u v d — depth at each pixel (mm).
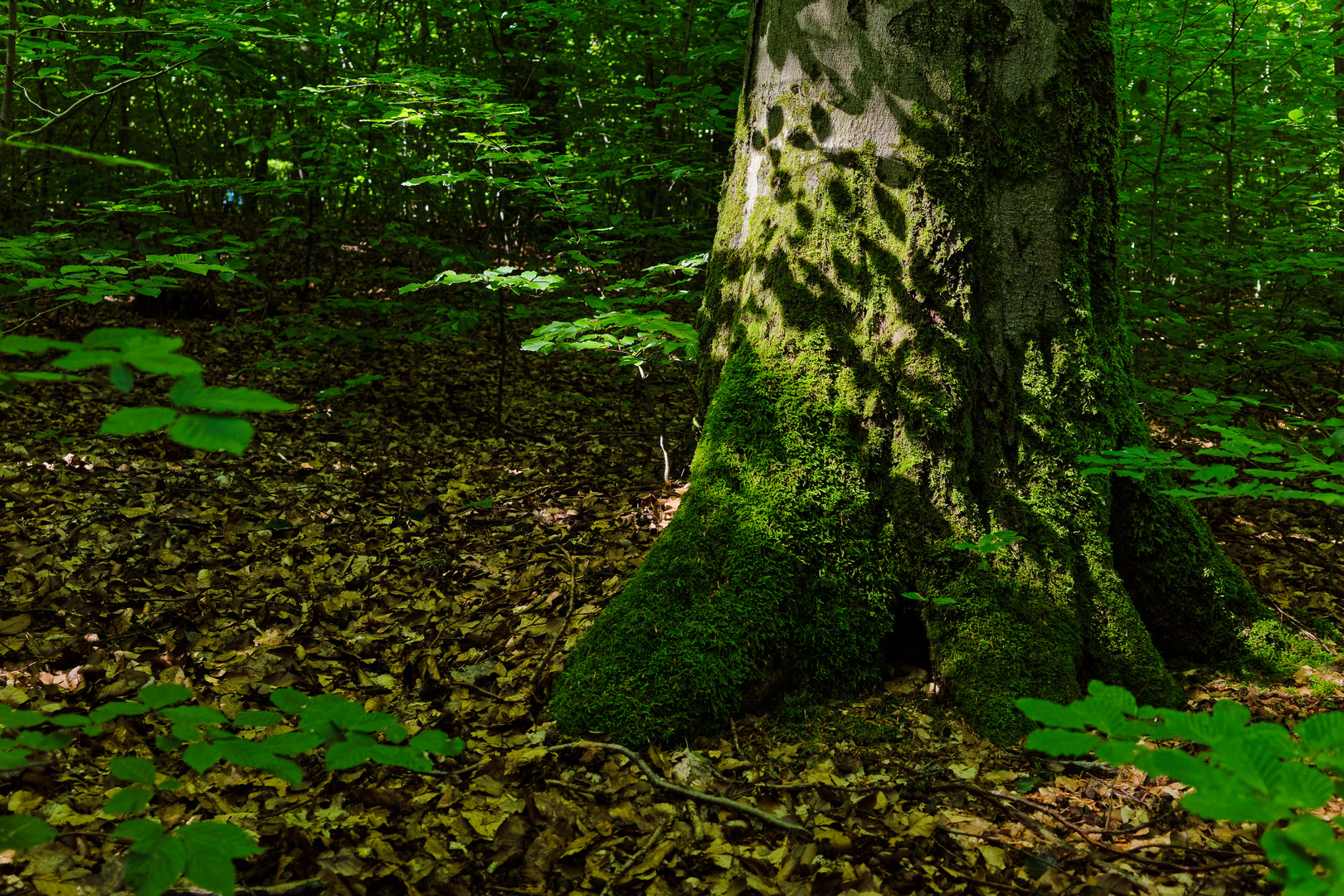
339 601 3701
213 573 3861
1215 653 3039
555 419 6730
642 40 9523
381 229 12320
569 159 5176
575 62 9336
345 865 2109
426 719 2814
